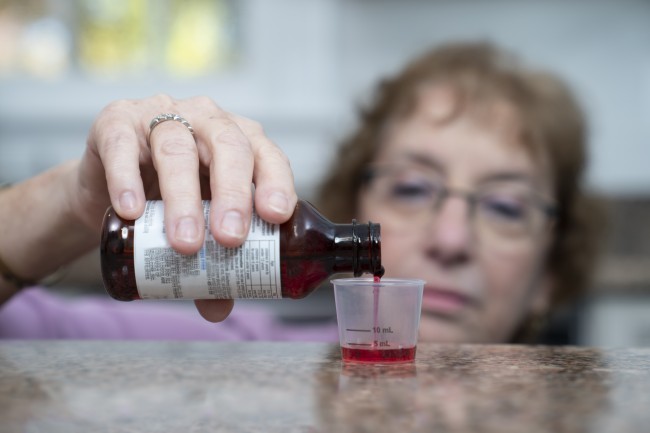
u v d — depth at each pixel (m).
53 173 0.46
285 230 0.37
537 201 0.65
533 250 0.65
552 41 1.21
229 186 0.36
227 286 0.36
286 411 0.29
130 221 0.37
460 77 0.67
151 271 0.36
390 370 0.35
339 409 0.29
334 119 1.22
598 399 0.30
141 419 0.28
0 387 0.32
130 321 0.70
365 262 0.37
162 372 0.35
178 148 0.37
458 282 0.61
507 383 0.33
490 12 1.21
